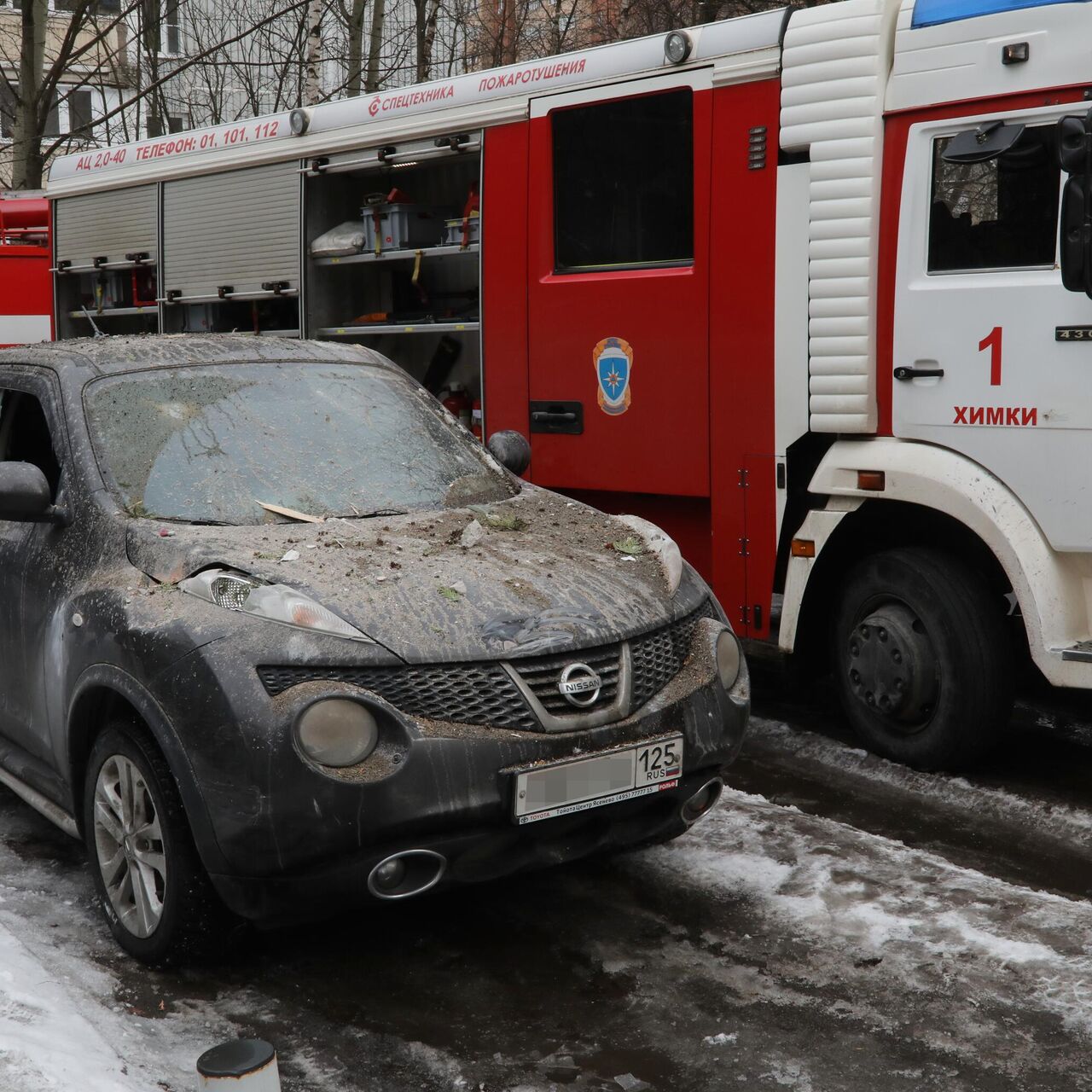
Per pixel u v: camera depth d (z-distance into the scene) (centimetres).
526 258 704
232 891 351
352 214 851
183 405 472
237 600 367
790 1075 329
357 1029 354
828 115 557
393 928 415
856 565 579
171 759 355
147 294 1002
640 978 381
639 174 649
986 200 518
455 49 2166
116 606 385
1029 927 407
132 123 2570
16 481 427
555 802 355
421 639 357
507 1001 369
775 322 589
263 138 865
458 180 789
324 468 464
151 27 2142
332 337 843
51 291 1087
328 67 2366
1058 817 509
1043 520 507
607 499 686
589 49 675
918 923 411
